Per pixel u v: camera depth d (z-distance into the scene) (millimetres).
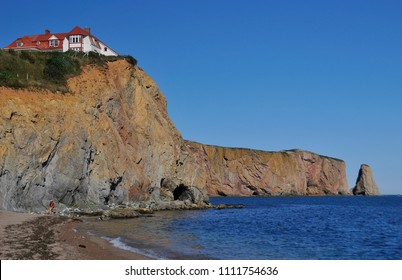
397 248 29531
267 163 154875
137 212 48656
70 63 53406
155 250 24062
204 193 76250
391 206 103188
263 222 49594
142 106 63062
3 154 40031
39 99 45219
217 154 147125
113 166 53500
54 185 45219
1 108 41250
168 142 66688
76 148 47719
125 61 62875
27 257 18438
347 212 74125
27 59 51781
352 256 25906
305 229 42281
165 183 66750
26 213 39469
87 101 51375
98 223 37344
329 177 180750
